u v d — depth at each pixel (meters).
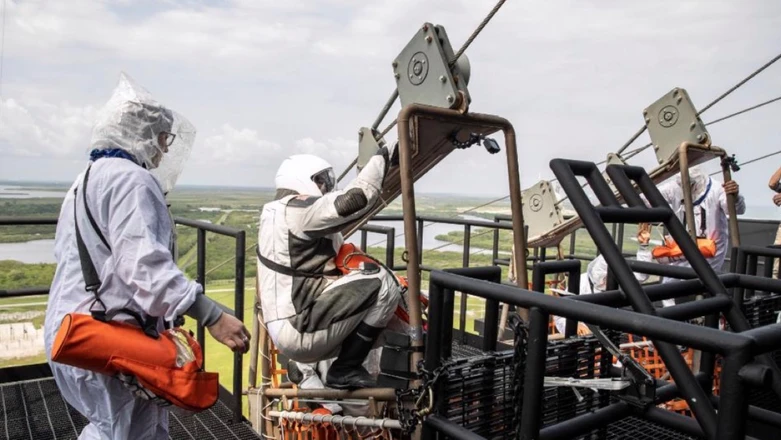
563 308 1.38
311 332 2.27
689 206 3.27
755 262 3.00
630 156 4.27
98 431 1.87
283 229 2.33
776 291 1.91
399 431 2.29
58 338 1.64
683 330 1.14
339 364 2.38
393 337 2.04
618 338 1.94
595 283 4.16
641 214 1.78
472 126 2.24
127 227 1.71
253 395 2.99
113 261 1.74
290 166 2.54
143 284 1.69
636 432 2.01
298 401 2.82
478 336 4.56
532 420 1.46
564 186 1.73
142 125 1.87
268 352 2.95
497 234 5.05
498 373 1.79
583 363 1.89
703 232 4.64
